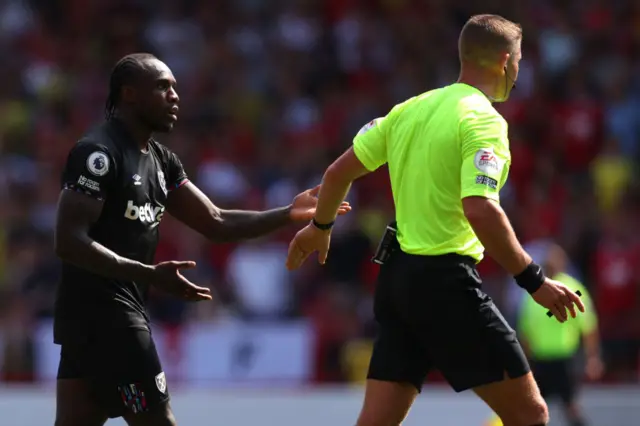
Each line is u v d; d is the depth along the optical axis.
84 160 15.69
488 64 15.49
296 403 32.97
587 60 59.50
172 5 60.62
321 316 43.69
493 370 14.83
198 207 17.84
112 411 16.44
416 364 15.58
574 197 51.62
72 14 59.78
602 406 36.00
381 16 60.62
